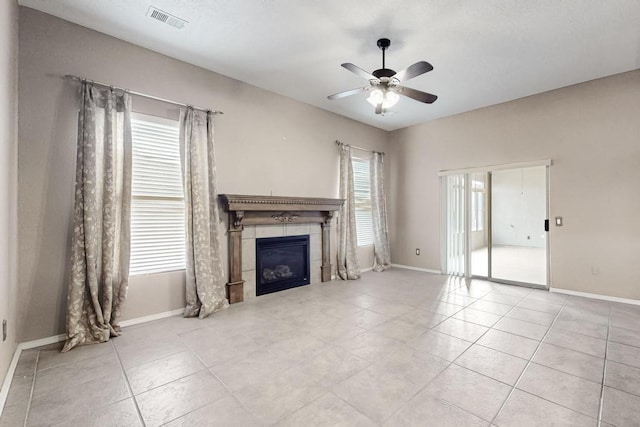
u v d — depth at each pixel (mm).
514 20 2836
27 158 2652
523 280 4777
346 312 3588
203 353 2562
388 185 6562
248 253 4164
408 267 6320
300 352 2574
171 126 3494
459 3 2607
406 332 2984
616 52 3402
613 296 3967
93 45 2977
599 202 4062
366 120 5875
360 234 5977
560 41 3188
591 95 4105
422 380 2145
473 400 1919
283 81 4145
